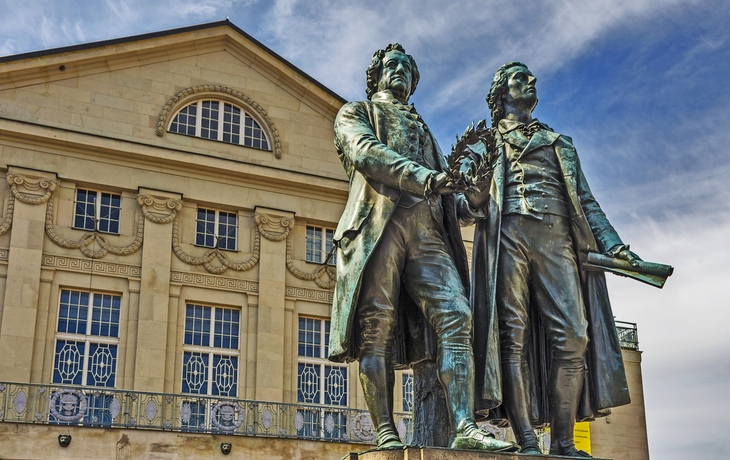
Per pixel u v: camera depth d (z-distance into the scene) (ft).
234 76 90.48
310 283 86.69
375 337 15.33
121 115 84.79
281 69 91.25
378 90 17.62
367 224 15.51
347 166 16.53
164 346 79.00
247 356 81.87
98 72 85.05
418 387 16.37
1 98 81.00
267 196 87.51
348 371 84.74
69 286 78.07
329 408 77.66
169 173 84.58
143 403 72.69
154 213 82.58
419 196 15.02
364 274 15.48
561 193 16.78
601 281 16.74
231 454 70.59
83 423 68.33
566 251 16.44
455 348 15.02
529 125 17.22
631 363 87.10
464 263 16.19
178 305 81.15
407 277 15.71
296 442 73.10
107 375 76.79
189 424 73.67
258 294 84.07
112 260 80.02
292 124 91.40
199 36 88.89
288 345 83.66
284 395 81.76
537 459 14.15
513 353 16.05
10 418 68.64
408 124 16.61
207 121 88.58
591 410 16.39
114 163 82.84
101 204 81.87
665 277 15.89
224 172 86.22
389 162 15.10
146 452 68.13
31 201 78.69
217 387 80.07
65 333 76.69
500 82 17.81
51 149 80.94
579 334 16.11
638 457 84.28
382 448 14.05
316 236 88.99
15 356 73.92
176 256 82.43
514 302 16.21
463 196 16.17
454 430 14.58
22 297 75.82
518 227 16.44
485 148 15.52
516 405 15.87
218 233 85.30
